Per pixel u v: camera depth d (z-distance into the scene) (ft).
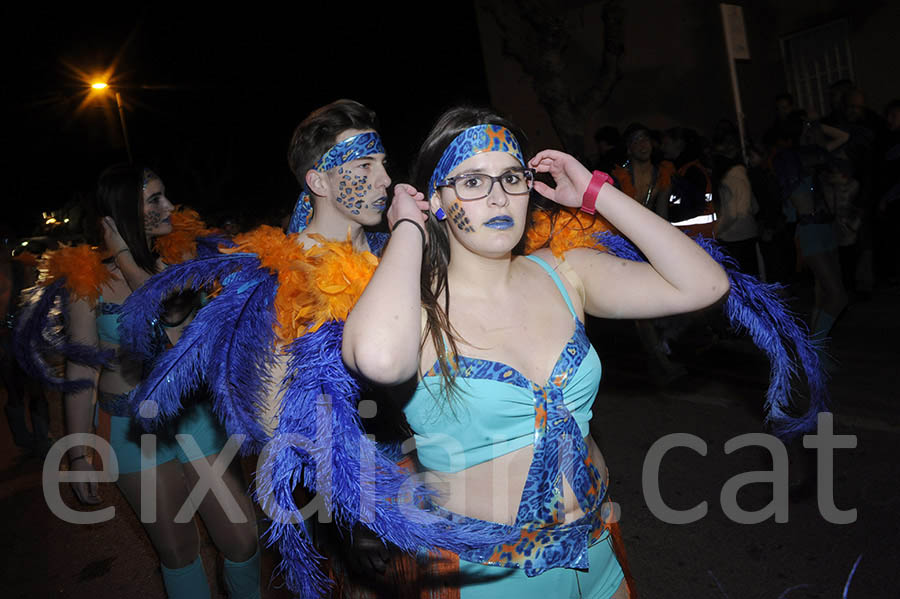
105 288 10.51
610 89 31.63
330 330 6.58
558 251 7.48
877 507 12.46
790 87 37.01
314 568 6.36
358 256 7.50
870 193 26.81
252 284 7.80
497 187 6.39
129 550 15.30
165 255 11.93
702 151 26.43
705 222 23.67
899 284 27.40
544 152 7.42
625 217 6.95
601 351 25.25
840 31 34.81
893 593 10.32
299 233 9.43
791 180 18.86
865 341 21.30
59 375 10.68
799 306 25.73
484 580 6.35
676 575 11.56
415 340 5.90
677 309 6.93
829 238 18.71
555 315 6.81
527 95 43.24
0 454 22.53
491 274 6.68
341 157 9.02
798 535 12.07
